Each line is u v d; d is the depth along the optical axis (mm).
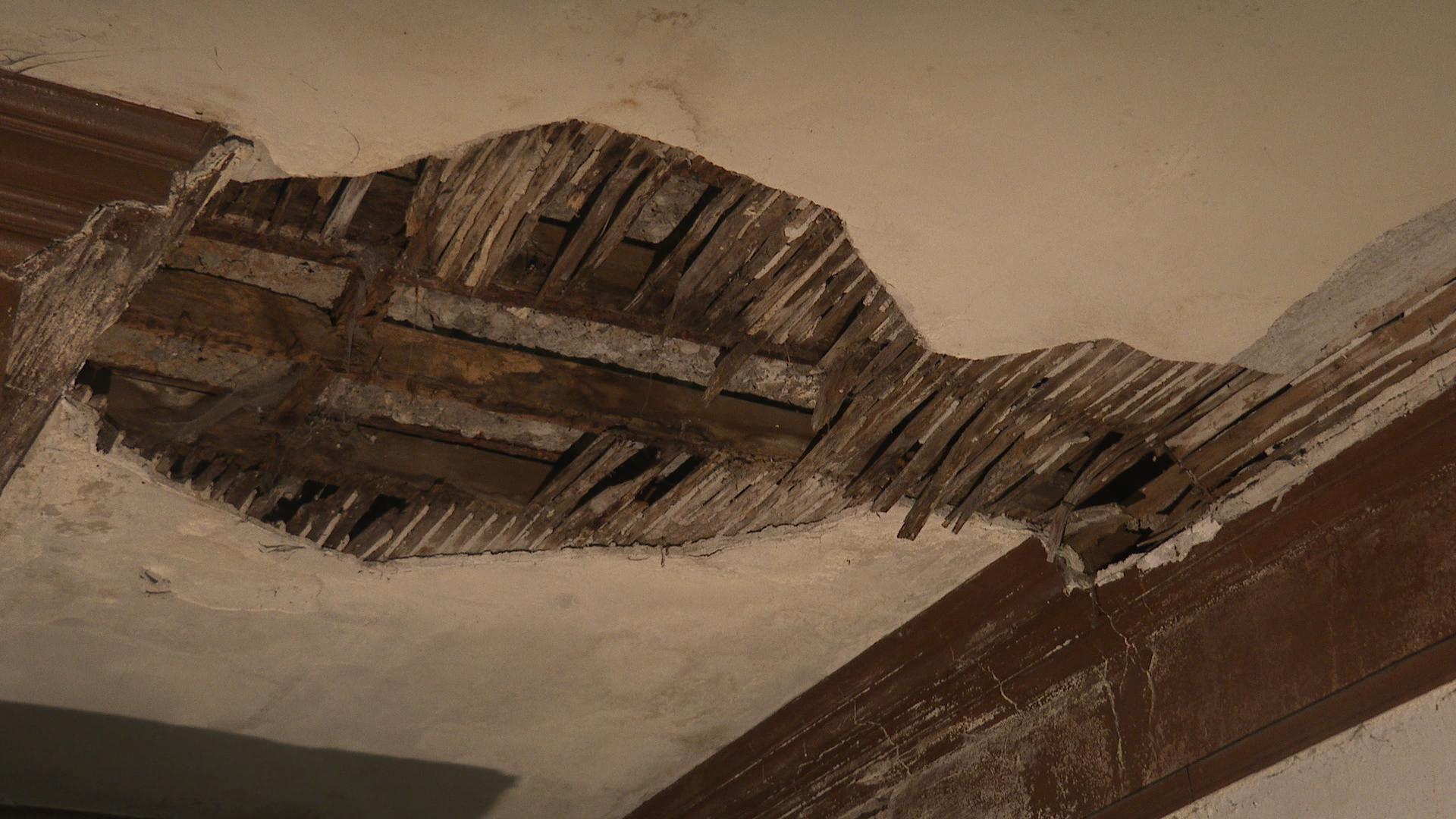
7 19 1769
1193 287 2207
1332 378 2398
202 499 2596
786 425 2521
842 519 2740
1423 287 2230
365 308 2244
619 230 2105
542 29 1784
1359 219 2074
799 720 3445
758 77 1845
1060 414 2506
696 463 2627
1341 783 2271
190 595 2885
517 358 2367
